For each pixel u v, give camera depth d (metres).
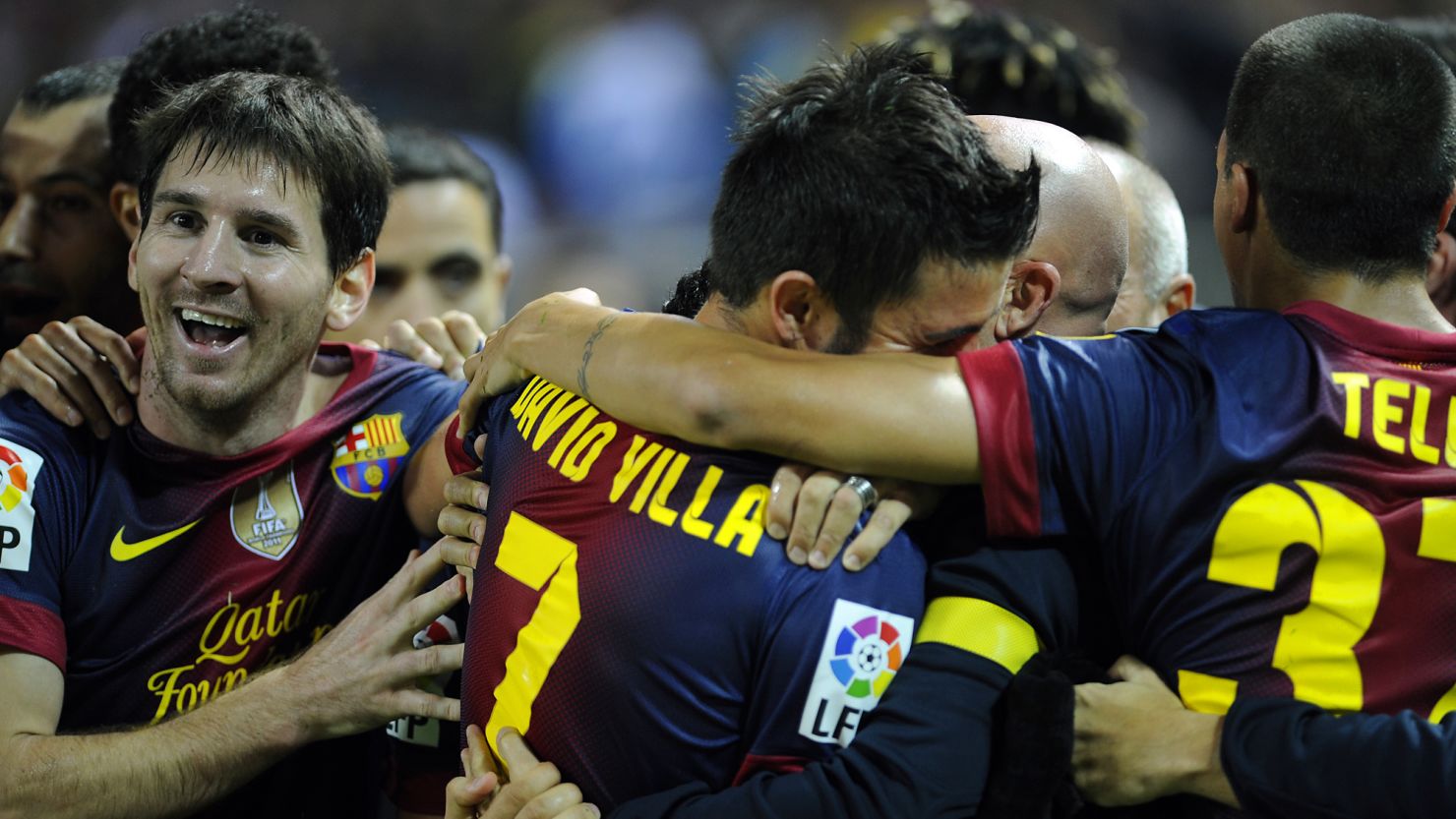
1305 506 5.97
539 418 6.89
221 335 7.87
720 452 6.29
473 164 13.81
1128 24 30.94
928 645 6.13
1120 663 6.37
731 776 6.14
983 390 6.16
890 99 6.34
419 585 7.64
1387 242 6.46
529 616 6.41
